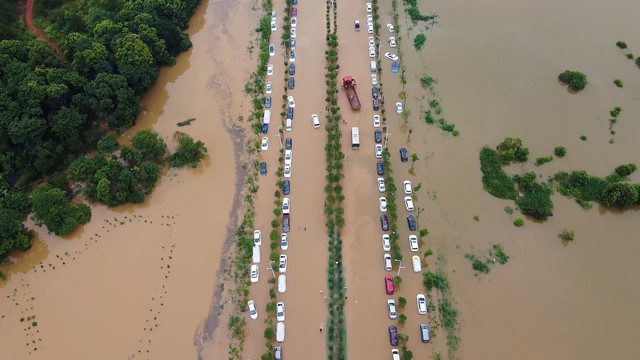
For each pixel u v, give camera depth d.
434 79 140.38
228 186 121.50
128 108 128.25
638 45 146.50
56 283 108.44
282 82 140.75
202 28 157.00
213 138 130.50
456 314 101.25
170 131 132.38
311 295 104.69
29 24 147.25
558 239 110.81
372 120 131.88
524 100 135.25
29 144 118.75
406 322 100.75
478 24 154.50
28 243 111.44
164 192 121.00
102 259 111.25
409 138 128.25
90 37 139.62
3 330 102.56
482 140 127.25
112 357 98.88
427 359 96.69
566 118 131.25
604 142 126.19
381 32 152.62
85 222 115.81
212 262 109.81
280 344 99.00
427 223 113.50
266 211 116.88
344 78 136.25
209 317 102.81
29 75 121.56
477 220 113.62
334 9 158.75
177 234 114.25
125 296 106.00
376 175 121.62
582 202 115.25
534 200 114.94
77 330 102.19
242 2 163.38
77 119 121.56
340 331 99.62
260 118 133.25
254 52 149.12
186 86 142.12
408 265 107.75
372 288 105.25
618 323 99.81
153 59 136.00
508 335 98.81
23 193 119.12
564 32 151.50
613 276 105.62
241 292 105.56
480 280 105.38
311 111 134.12
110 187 117.25
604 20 154.25
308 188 120.31
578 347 97.38
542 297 103.06
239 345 99.50
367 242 111.25
